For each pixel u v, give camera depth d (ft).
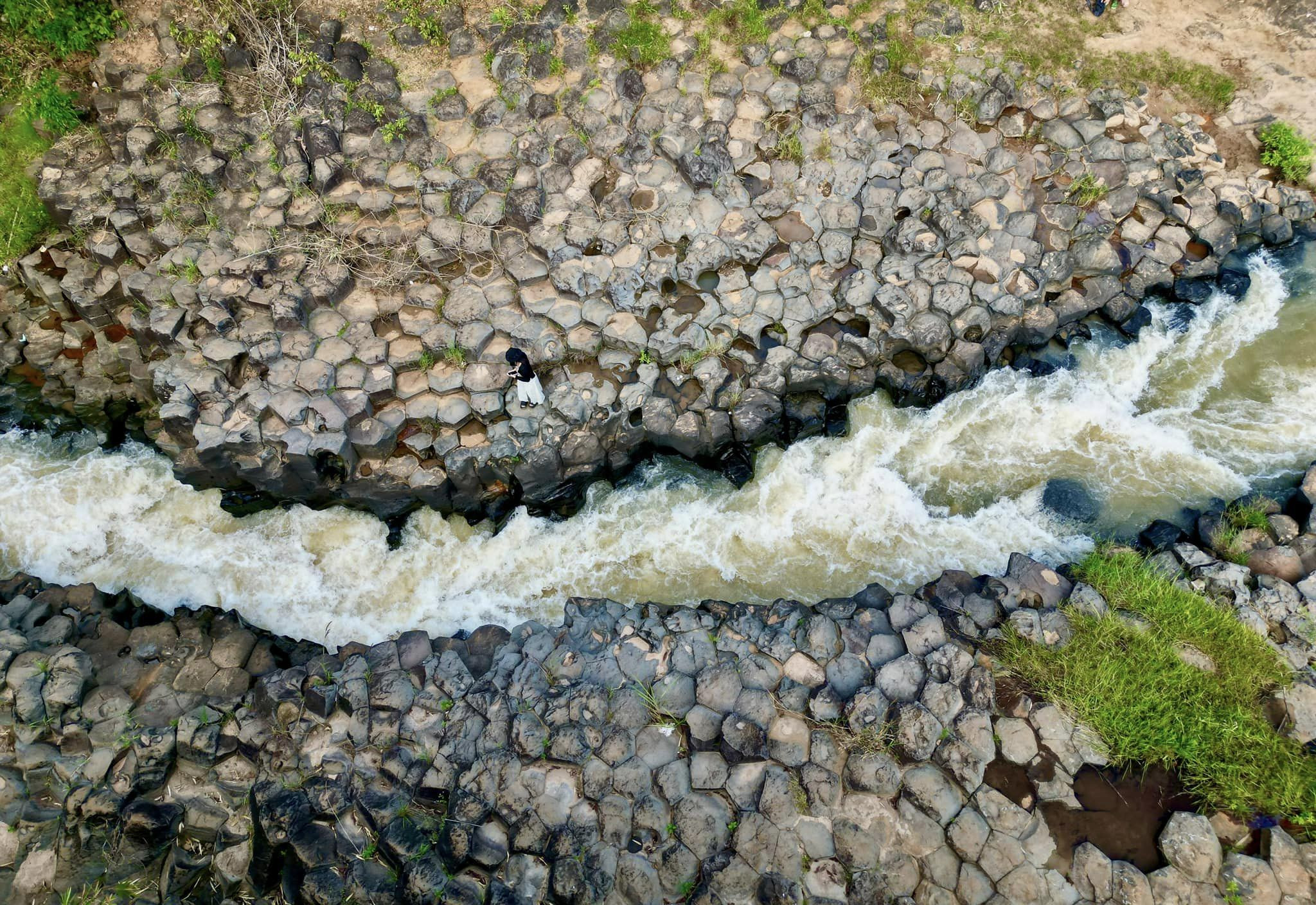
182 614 35.86
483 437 38.52
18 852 30.01
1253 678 31.32
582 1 46.09
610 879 28.30
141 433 41.39
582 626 34.06
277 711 32.22
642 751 30.60
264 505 40.09
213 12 45.09
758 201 41.45
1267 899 27.50
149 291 40.34
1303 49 45.09
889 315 39.29
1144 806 29.30
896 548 38.06
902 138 43.21
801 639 32.99
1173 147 43.60
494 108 43.52
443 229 40.96
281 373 38.58
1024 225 41.16
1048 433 40.09
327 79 44.06
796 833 28.94
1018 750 30.22
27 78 45.52
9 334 42.60
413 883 28.66
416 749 31.17
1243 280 42.27
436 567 38.70
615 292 39.55
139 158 43.24
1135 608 33.53
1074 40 46.06
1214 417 39.96
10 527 39.24
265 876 29.94
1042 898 27.68
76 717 31.99
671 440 38.70
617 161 42.60
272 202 41.83
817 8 46.19
